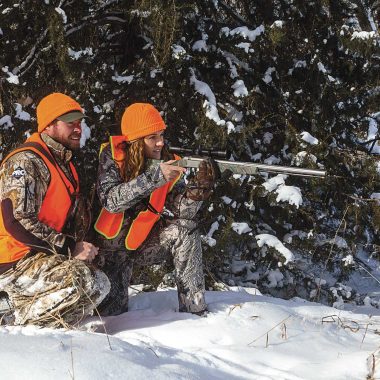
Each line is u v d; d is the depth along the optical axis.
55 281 3.31
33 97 6.45
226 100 6.91
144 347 2.92
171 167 3.40
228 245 6.98
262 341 3.34
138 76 6.72
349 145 7.70
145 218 3.67
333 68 7.67
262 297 4.16
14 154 3.42
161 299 4.04
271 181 6.85
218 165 3.53
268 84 7.09
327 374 2.88
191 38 6.87
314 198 7.26
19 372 2.42
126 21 6.81
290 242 7.33
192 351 3.09
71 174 3.58
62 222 3.50
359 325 3.84
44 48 6.30
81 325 3.47
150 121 3.59
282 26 6.72
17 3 6.14
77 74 6.30
